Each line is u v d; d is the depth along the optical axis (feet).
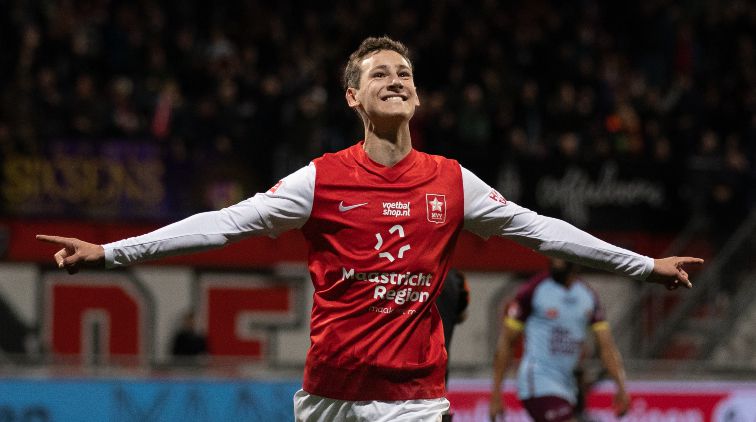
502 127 98.12
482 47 102.73
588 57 108.68
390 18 103.14
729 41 114.11
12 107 85.71
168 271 87.20
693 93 105.91
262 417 61.57
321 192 26.12
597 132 99.86
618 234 96.32
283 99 92.02
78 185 85.30
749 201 98.43
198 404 60.95
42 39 93.20
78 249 24.67
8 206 83.87
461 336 91.76
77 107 86.38
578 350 55.42
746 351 87.10
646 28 114.73
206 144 88.79
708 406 67.82
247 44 100.32
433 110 94.53
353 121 94.73
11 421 58.49
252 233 26.03
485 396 64.28
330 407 26.18
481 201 26.81
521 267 94.38
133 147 86.58
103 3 98.48
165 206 86.99
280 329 88.89
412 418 25.75
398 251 25.95
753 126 106.52
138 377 61.11
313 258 26.63
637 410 66.49
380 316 25.82
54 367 61.46
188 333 78.33
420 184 26.37
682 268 27.61
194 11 102.73
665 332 86.17
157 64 94.84
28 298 84.02
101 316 85.61
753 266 88.58
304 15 107.14
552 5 113.60
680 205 97.91
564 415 54.39
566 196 95.45
